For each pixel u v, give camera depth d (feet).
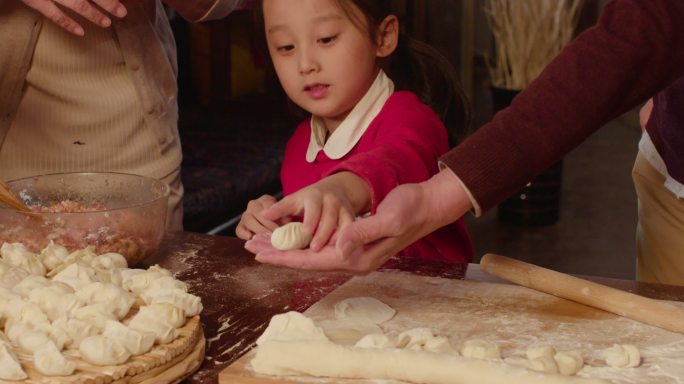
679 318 3.51
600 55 3.46
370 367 3.08
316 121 5.56
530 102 3.49
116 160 5.72
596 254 13.57
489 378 3.00
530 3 14.48
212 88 13.26
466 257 5.23
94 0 4.69
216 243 4.73
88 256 3.89
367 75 5.18
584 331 3.52
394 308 3.76
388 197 3.44
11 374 2.92
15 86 5.33
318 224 3.48
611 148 19.01
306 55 5.03
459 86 5.82
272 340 3.21
